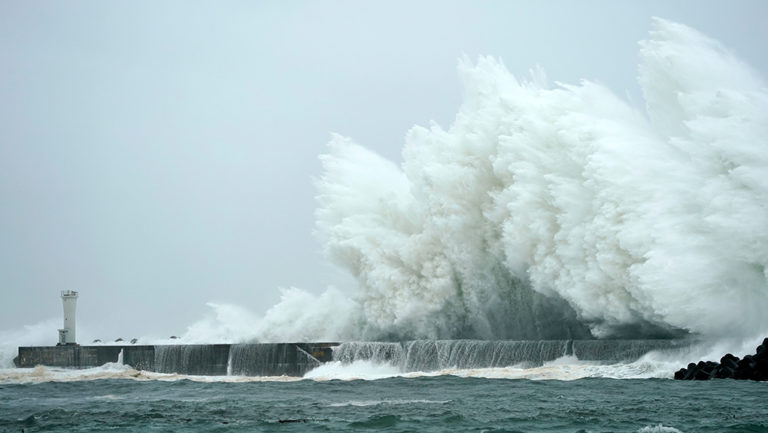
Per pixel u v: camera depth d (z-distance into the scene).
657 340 61.16
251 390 59.38
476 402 47.88
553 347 65.00
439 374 64.62
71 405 52.84
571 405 45.22
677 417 40.41
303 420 43.47
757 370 52.03
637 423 39.41
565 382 55.12
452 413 44.00
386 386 58.22
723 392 47.12
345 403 49.69
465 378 60.53
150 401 53.81
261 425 42.44
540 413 43.03
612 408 43.62
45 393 61.50
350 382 62.38
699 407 42.75
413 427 40.41
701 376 53.22
